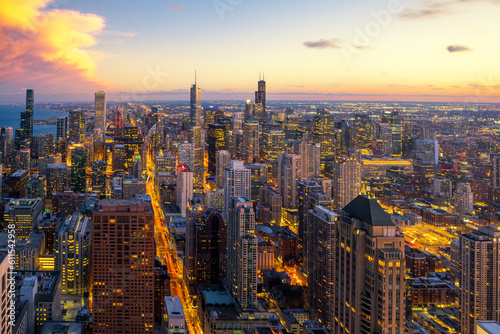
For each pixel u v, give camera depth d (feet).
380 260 440.45
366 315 453.17
